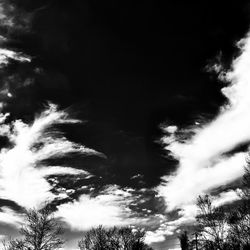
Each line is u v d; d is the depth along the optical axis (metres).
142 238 27.66
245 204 19.47
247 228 19.41
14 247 23.25
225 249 19.83
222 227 20.86
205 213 21.58
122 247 26.88
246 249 18.91
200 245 21.70
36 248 23.25
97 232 27.33
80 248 26.61
